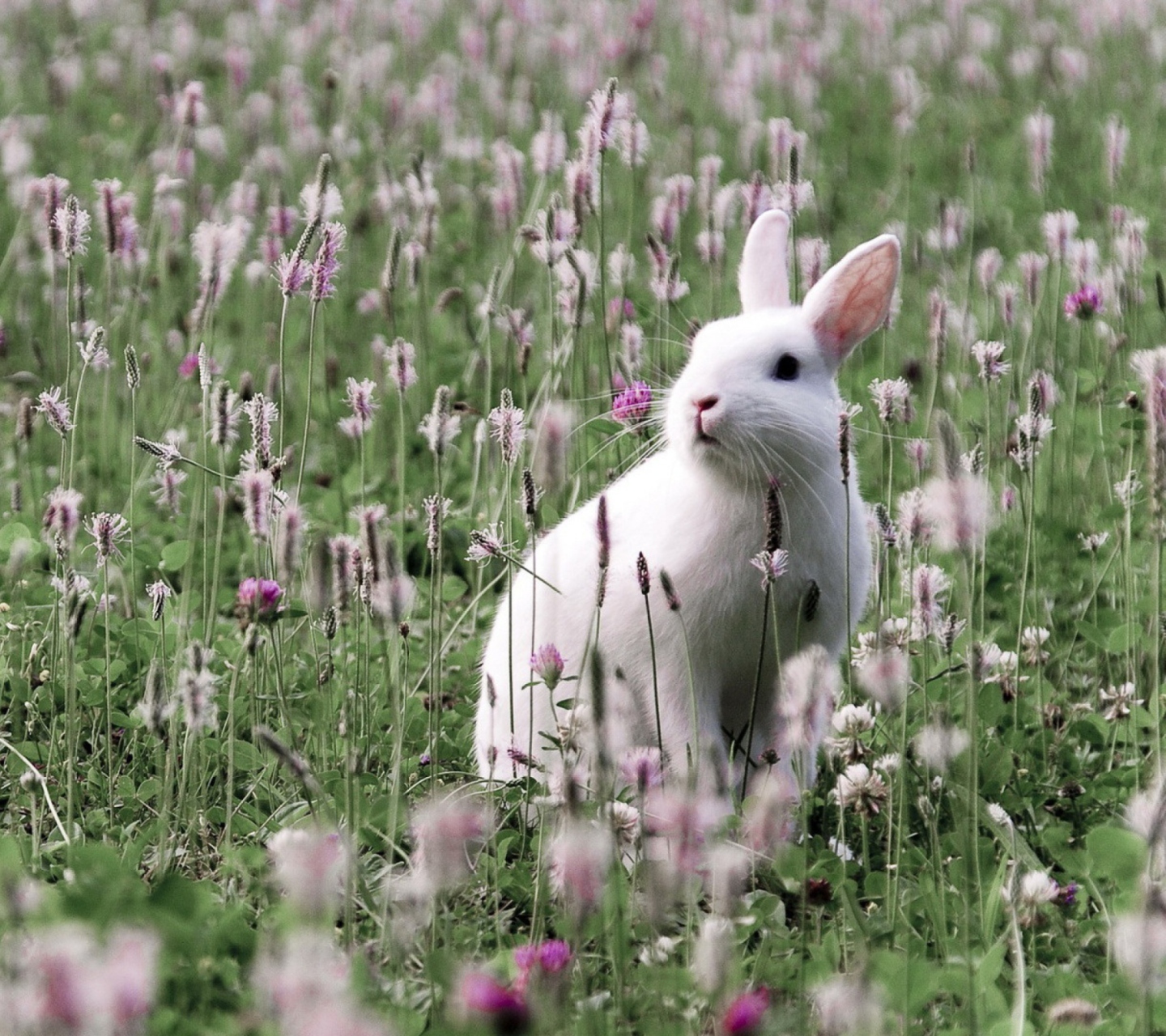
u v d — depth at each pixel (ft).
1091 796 22.35
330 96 54.60
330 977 12.53
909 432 33.91
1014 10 80.64
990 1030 15.49
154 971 12.60
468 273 43.52
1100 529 29.48
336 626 20.20
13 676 22.91
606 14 75.72
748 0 83.76
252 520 19.20
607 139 26.23
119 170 50.01
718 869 14.56
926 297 40.29
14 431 34.04
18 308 39.11
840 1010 14.14
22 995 10.24
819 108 64.08
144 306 38.47
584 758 19.76
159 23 69.87
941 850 20.51
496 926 17.95
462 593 26.96
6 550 26.66
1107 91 66.80
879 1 75.87
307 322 40.32
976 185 50.65
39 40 64.69
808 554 21.58
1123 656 26.30
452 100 54.80
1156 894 13.37
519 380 35.60
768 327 21.89
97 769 22.13
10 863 17.29
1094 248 30.53
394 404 35.81
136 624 23.90
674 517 21.65
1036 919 18.38
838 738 20.25
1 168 47.16
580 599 22.08
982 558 23.67
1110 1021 15.85
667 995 15.81
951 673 23.81
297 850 12.50
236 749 21.89
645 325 33.83
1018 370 32.94
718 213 29.71
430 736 21.35
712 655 21.83
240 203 39.19
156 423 34.73
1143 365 17.43
